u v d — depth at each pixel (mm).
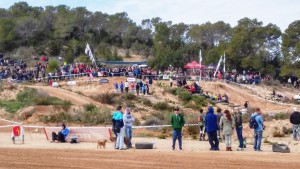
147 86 60000
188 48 111188
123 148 23594
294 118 30000
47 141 28578
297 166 16625
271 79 87812
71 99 52719
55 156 19422
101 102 54656
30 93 50562
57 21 126688
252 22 100938
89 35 125812
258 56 95875
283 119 39875
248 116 40406
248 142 28125
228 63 98562
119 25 136500
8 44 119812
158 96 59875
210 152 21656
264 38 98688
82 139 28312
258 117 22953
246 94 70062
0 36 119625
